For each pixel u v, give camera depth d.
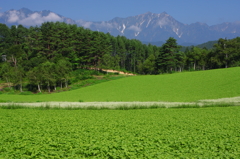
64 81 82.31
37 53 109.12
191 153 9.42
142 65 133.00
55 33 117.12
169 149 9.96
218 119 19.67
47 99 51.16
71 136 12.52
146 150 9.77
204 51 121.88
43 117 20.59
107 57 113.50
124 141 11.20
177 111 25.89
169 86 60.41
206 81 60.28
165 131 14.08
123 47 150.12
